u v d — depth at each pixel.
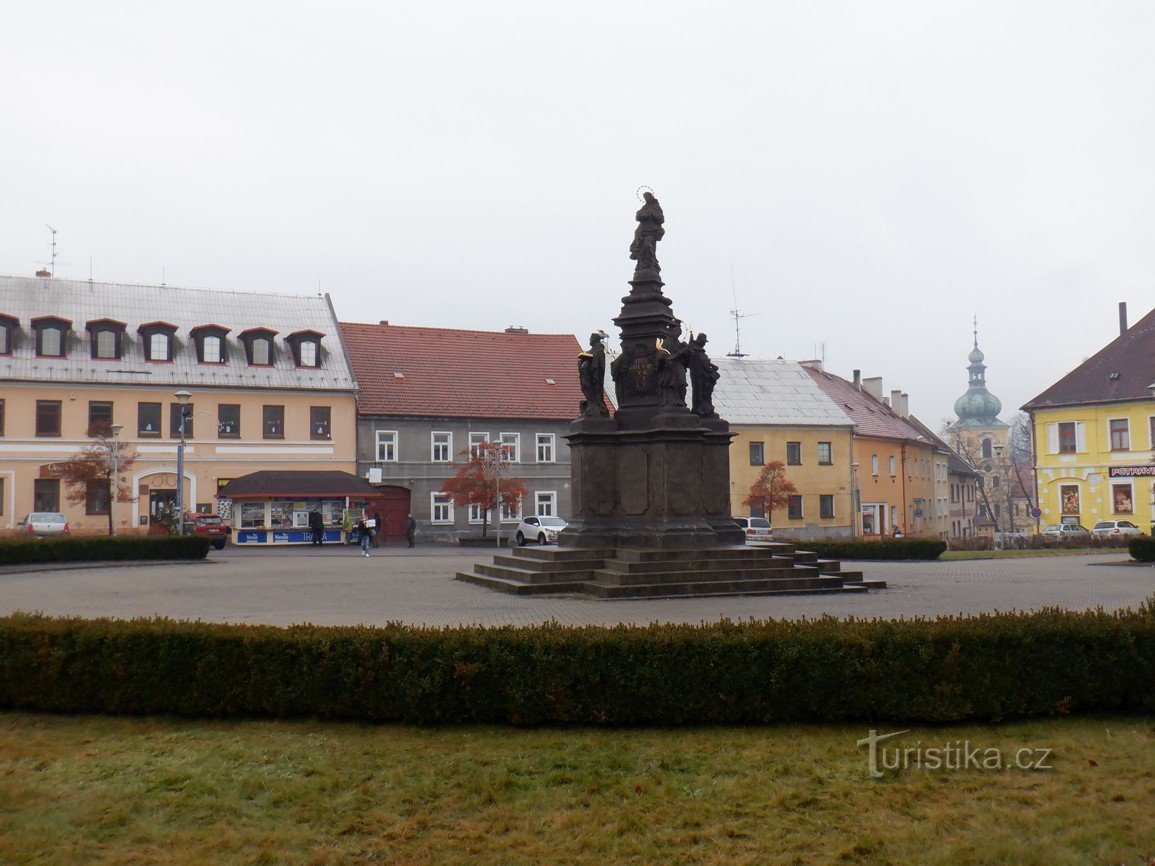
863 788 7.86
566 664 9.53
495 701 9.57
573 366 64.19
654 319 21.47
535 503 59.81
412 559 36.66
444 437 58.34
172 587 23.28
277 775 8.26
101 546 33.56
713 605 17.72
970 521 100.38
